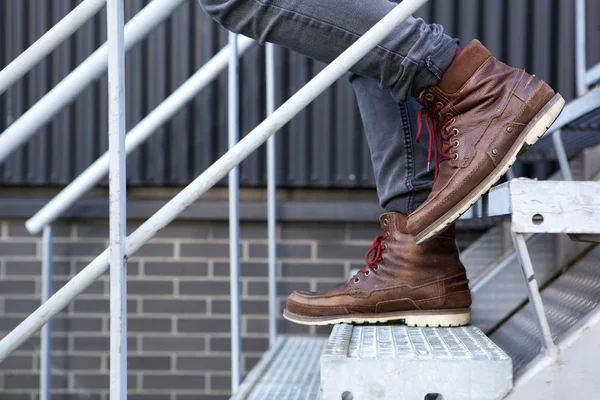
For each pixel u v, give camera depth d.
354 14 0.92
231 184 1.74
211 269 2.75
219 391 2.73
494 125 0.92
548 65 2.63
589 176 1.88
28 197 2.81
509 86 0.92
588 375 0.76
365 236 2.73
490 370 0.77
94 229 2.77
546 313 1.12
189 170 2.77
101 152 2.80
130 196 2.79
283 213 2.71
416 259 1.05
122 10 0.82
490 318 1.49
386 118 1.08
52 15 2.78
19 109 2.79
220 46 2.76
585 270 1.27
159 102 2.76
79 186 1.98
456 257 1.08
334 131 2.72
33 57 0.87
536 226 0.78
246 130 2.74
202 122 2.77
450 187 0.92
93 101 2.79
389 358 0.78
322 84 0.84
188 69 2.76
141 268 2.76
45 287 2.09
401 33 0.92
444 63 0.93
